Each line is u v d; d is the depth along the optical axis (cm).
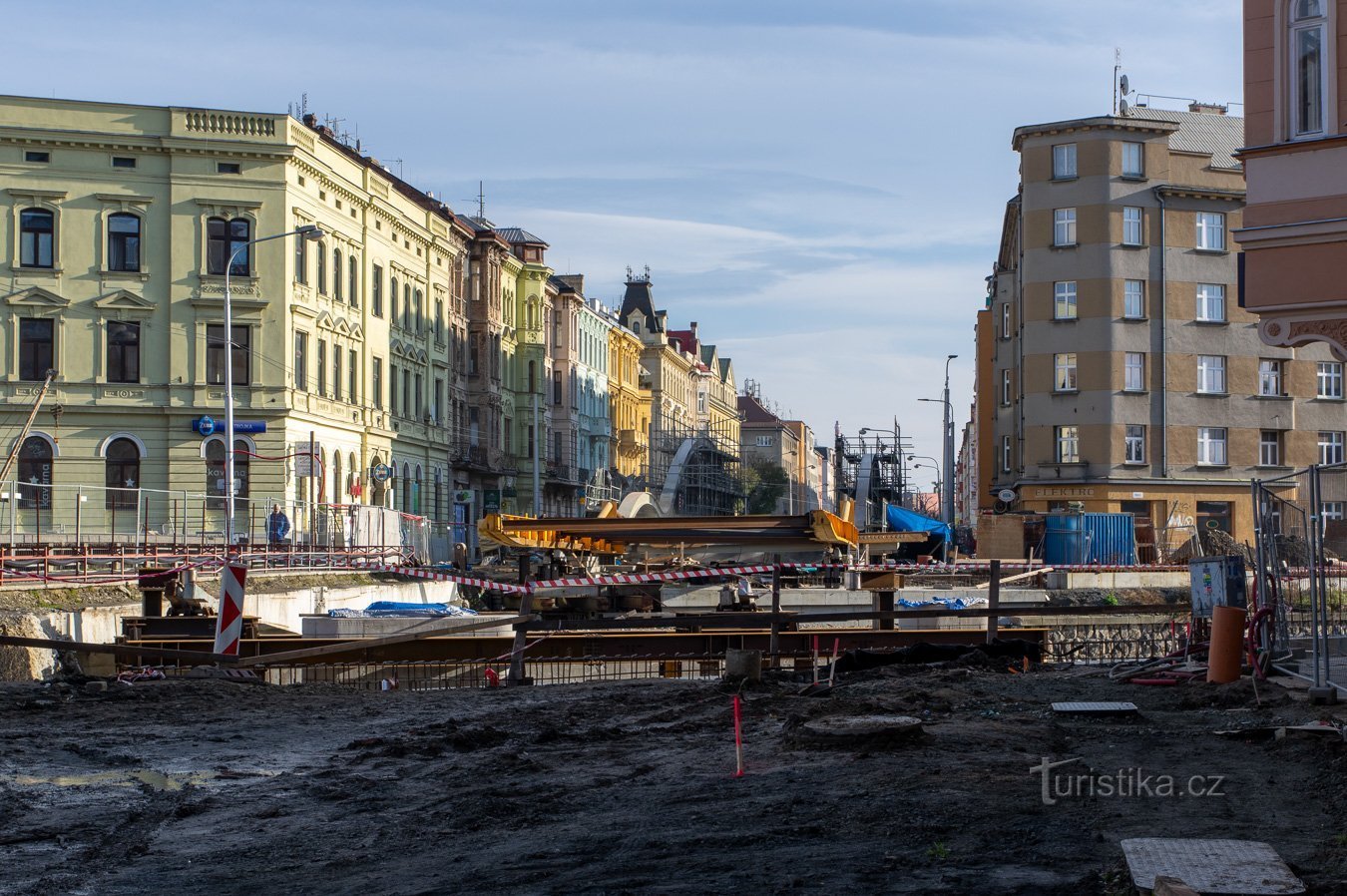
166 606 3106
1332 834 830
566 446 9962
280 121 5644
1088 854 795
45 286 5381
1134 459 6456
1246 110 1555
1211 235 6556
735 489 13512
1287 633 1662
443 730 1450
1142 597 4853
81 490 3812
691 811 952
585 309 10544
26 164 5384
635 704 1659
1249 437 6538
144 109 5506
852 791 983
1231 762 1081
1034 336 6519
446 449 7781
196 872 871
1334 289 1501
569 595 3550
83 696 1816
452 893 777
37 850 944
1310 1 1527
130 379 5484
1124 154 6494
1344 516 1464
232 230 5606
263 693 1880
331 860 888
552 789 1075
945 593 4503
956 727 1262
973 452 15138
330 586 4409
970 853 802
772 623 2209
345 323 6281
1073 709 1371
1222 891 677
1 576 2956
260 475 5550
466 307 8381
